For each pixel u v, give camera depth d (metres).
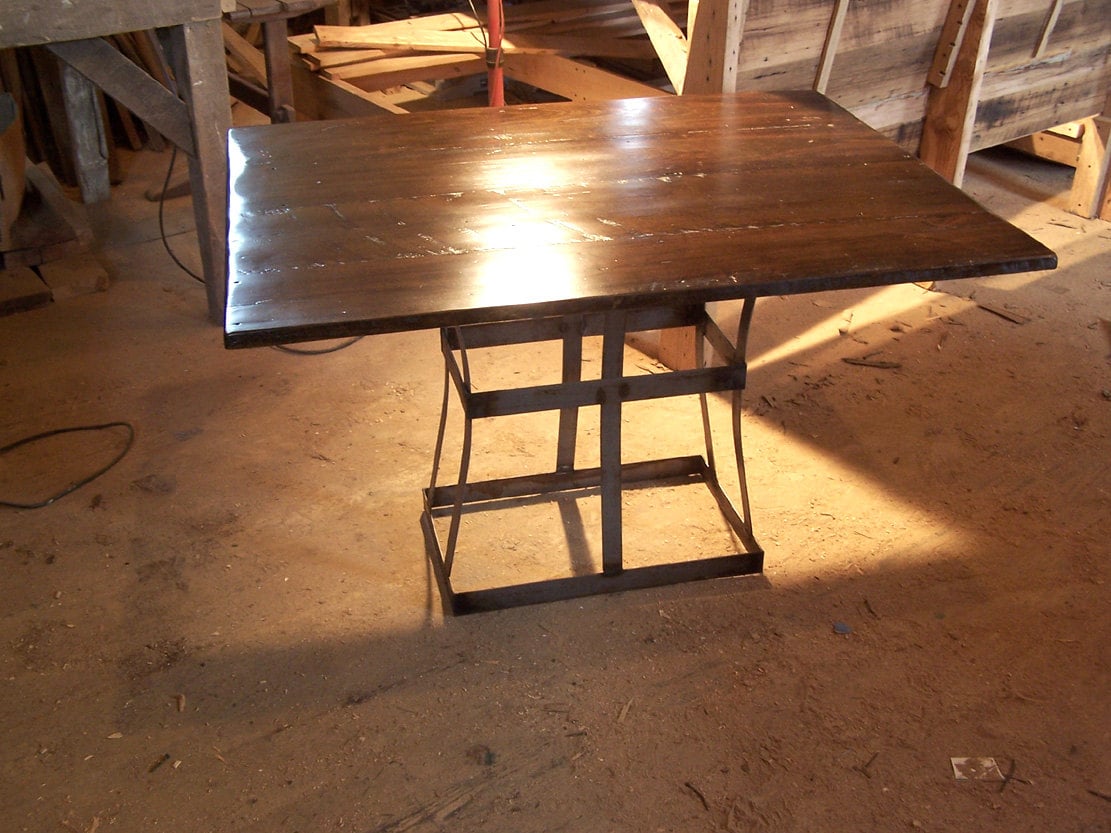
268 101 4.45
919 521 3.01
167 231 4.63
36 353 3.69
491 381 3.62
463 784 2.22
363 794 2.19
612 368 2.63
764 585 2.77
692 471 3.12
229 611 2.64
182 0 3.28
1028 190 5.20
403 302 1.93
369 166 2.52
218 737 2.31
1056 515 3.04
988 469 3.23
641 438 3.33
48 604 2.64
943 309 4.16
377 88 4.77
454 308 1.91
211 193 3.64
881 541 2.93
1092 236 4.74
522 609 2.68
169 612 2.63
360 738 2.31
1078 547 2.92
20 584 2.70
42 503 2.97
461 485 2.50
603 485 2.57
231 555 2.82
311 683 2.45
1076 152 5.13
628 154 2.60
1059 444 3.35
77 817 2.13
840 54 3.62
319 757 2.27
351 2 6.45
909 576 2.81
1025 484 3.17
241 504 3.00
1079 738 2.35
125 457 3.18
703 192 2.40
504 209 2.30
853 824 2.15
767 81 3.46
